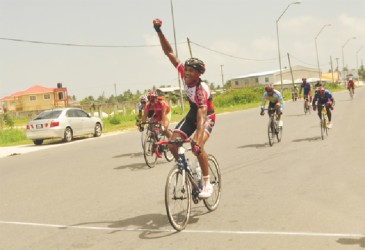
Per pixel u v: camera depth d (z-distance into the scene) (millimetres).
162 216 6895
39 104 91188
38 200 8805
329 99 15492
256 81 127375
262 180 9203
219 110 47406
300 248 5082
